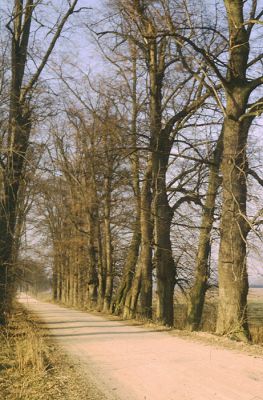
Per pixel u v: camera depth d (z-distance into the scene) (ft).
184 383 24.93
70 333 51.62
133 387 24.99
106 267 104.58
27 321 63.82
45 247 149.28
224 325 44.21
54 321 70.64
